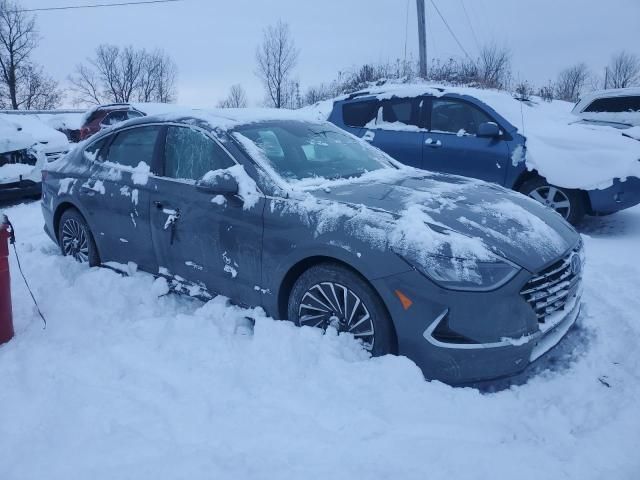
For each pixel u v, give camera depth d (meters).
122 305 3.72
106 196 4.19
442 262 2.62
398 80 16.36
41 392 2.70
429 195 3.24
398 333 2.72
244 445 2.31
